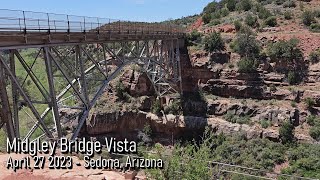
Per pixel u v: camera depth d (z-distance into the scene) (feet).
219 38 190.70
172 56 173.78
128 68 189.26
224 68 181.98
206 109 171.63
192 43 198.29
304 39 182.29
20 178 42.52
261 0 274.57
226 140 150.51
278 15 225.56
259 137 150.00
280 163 132.05
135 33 116.98
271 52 176.24
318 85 165.37
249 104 165.99
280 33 197.47
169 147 167.53
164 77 171.63
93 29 87.86
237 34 197.88
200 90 182.91
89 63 148.15
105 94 183.32
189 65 188.14
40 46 65.41
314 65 171.42
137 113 177.06
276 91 168.04
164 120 171.42
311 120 151.43
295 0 252.42
